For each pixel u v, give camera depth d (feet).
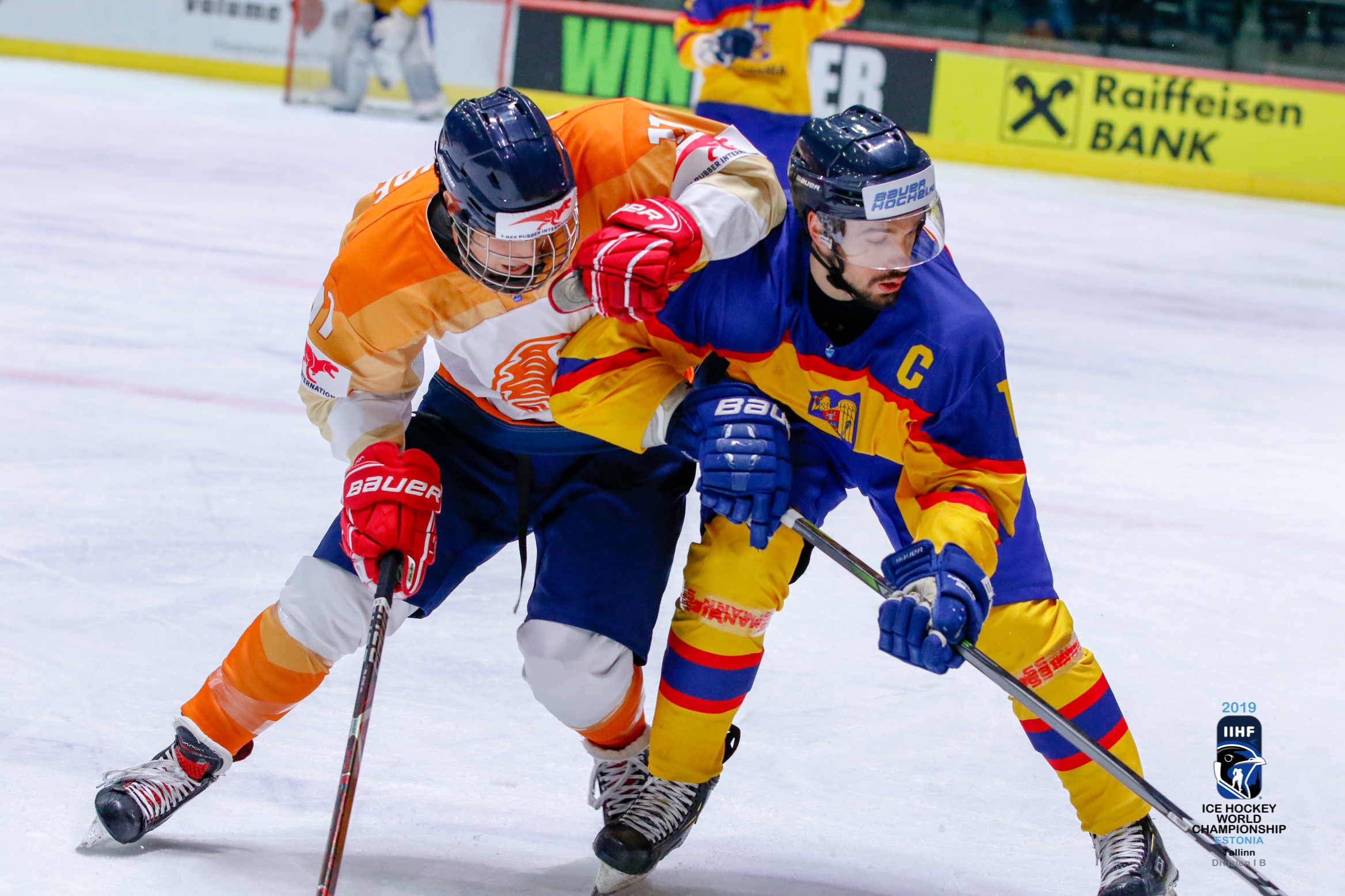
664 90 132.36
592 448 22.80
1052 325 69.67
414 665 29.27
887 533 22.98
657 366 21.52
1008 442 20.68
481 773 25.12
